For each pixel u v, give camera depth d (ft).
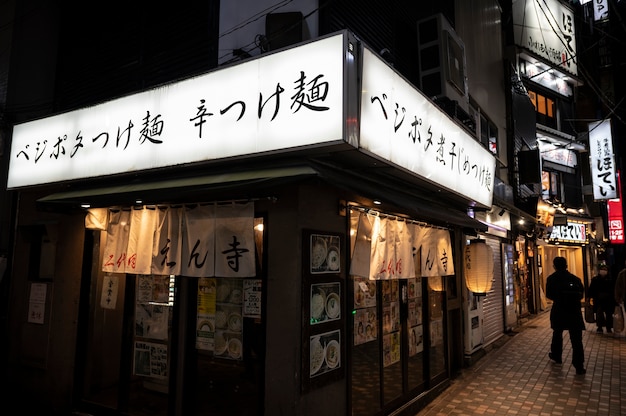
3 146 30.71
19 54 31.07
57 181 22.94
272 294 16.51
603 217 95.55
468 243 35.45
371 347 20.66
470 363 32.78
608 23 77.05
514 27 62.34
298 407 15.55
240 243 16.93
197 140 17.61
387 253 19.77
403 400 22.97
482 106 43.39
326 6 21.47
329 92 14.57
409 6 31.76
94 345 23.90
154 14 26.66
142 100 19.81
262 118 15.99
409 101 19.20
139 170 19.44
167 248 18.79
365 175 19.11
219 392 18.26
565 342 42.68
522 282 60.29
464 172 26.78
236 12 22.71
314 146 14.66
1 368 26.22
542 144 75.36
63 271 24.30
